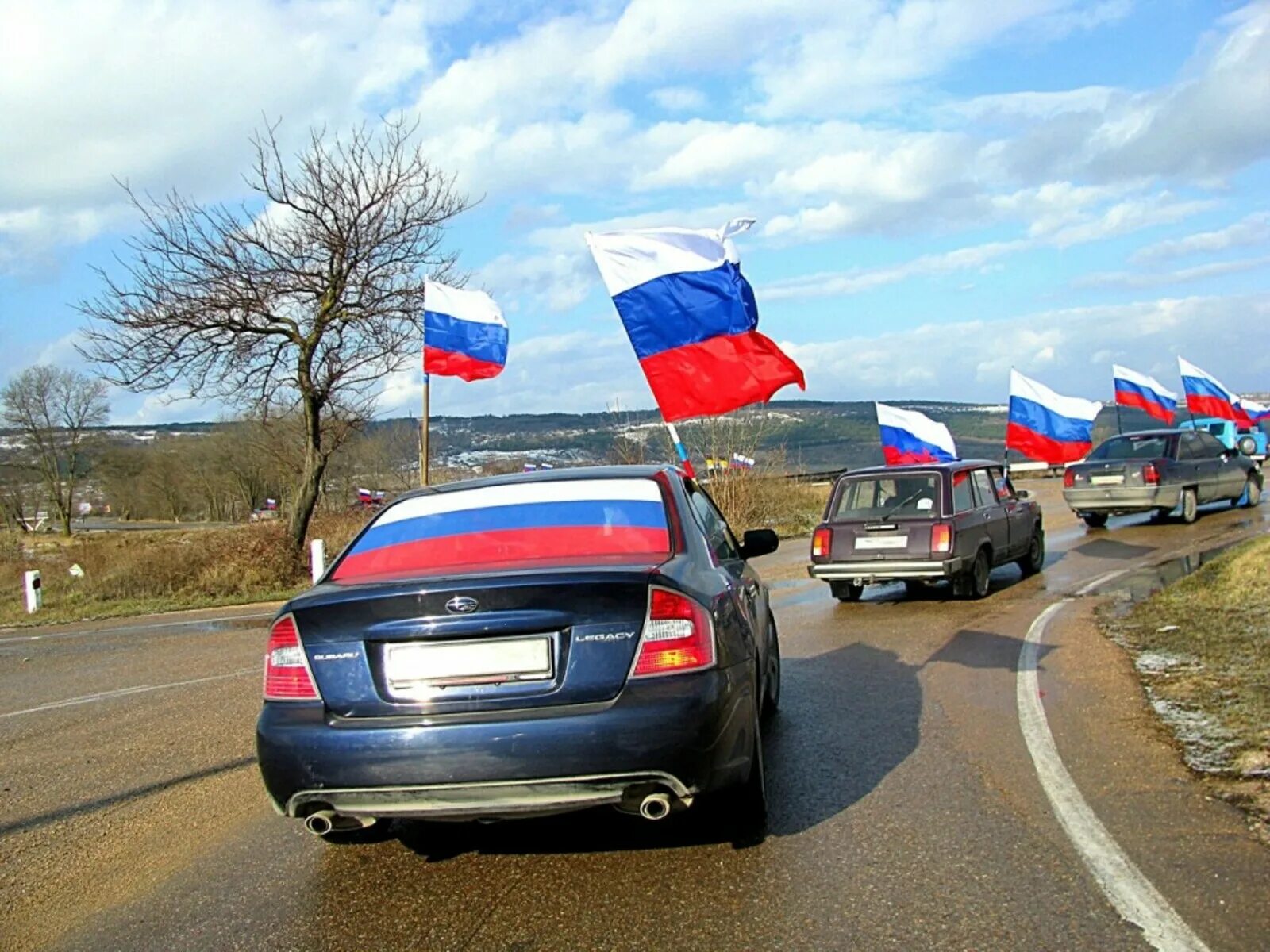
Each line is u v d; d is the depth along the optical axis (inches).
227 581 751.7
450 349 651.5
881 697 267.9
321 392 786.8
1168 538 648.4
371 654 149.9
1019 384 777.6
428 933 142.9
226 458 2102.6
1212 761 196.4
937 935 132.1
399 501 203.3
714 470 959.0
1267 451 1302.9
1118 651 308.5
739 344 331.0
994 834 166.1
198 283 737.0
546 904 149.8
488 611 147.2
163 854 183.5
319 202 740.7
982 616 400.2
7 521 2130.9
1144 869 148.9
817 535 454.9
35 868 180.9
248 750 255.8
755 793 170.1
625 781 143.4
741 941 134.1
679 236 329.4
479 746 142.6
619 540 175.6
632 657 147.3
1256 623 320.5
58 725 307.0
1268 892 138.8
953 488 446.9
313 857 176.1
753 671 168.1
